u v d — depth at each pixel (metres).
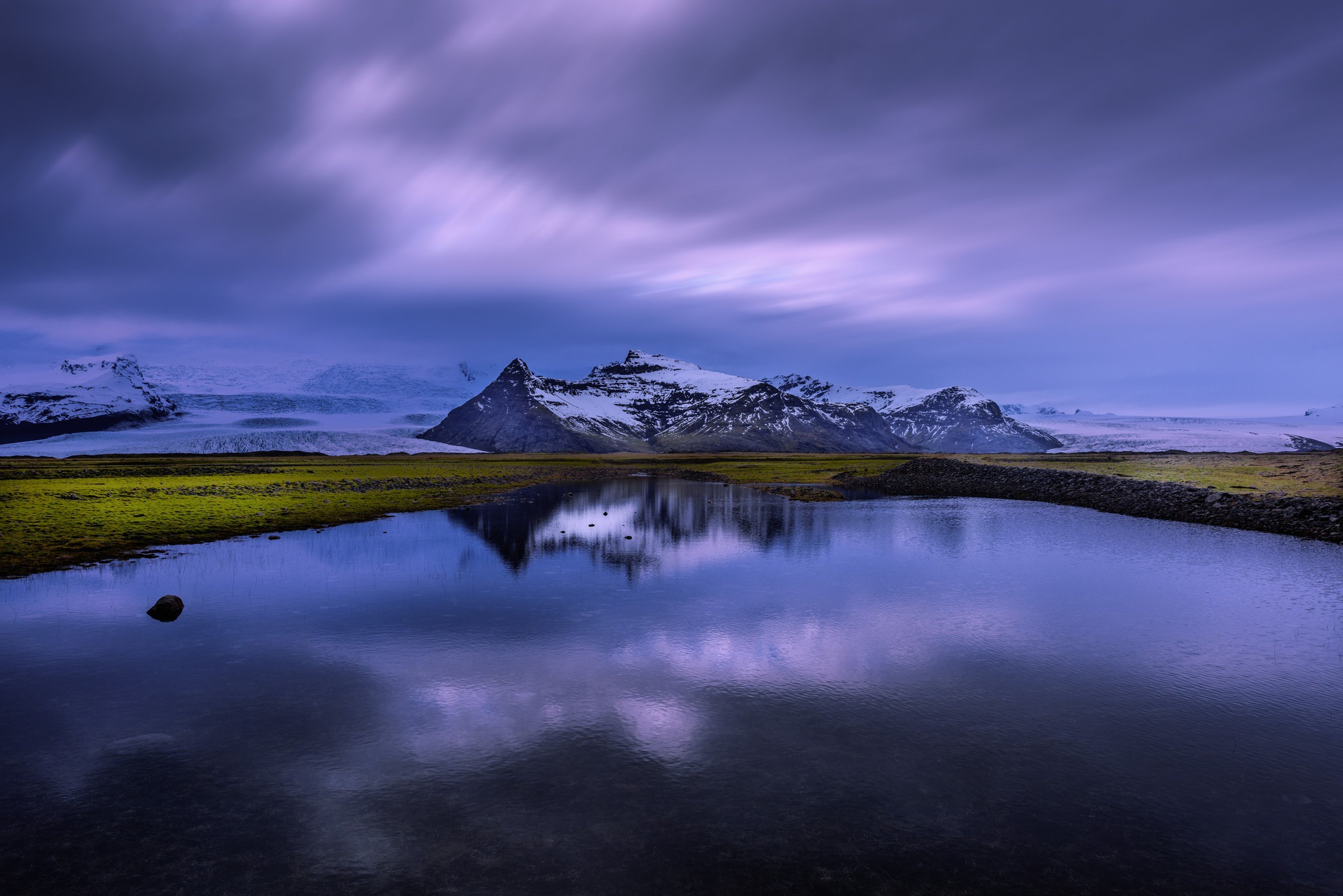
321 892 9.06
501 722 14.48
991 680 17.03
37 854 9.86
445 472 122.69
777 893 9.02
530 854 9.91
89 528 38.56
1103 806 11.28
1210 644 19.81
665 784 11.93
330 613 22.92
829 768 12.53
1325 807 11.27
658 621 22.14
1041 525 46.88
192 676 17.05
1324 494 46.78
